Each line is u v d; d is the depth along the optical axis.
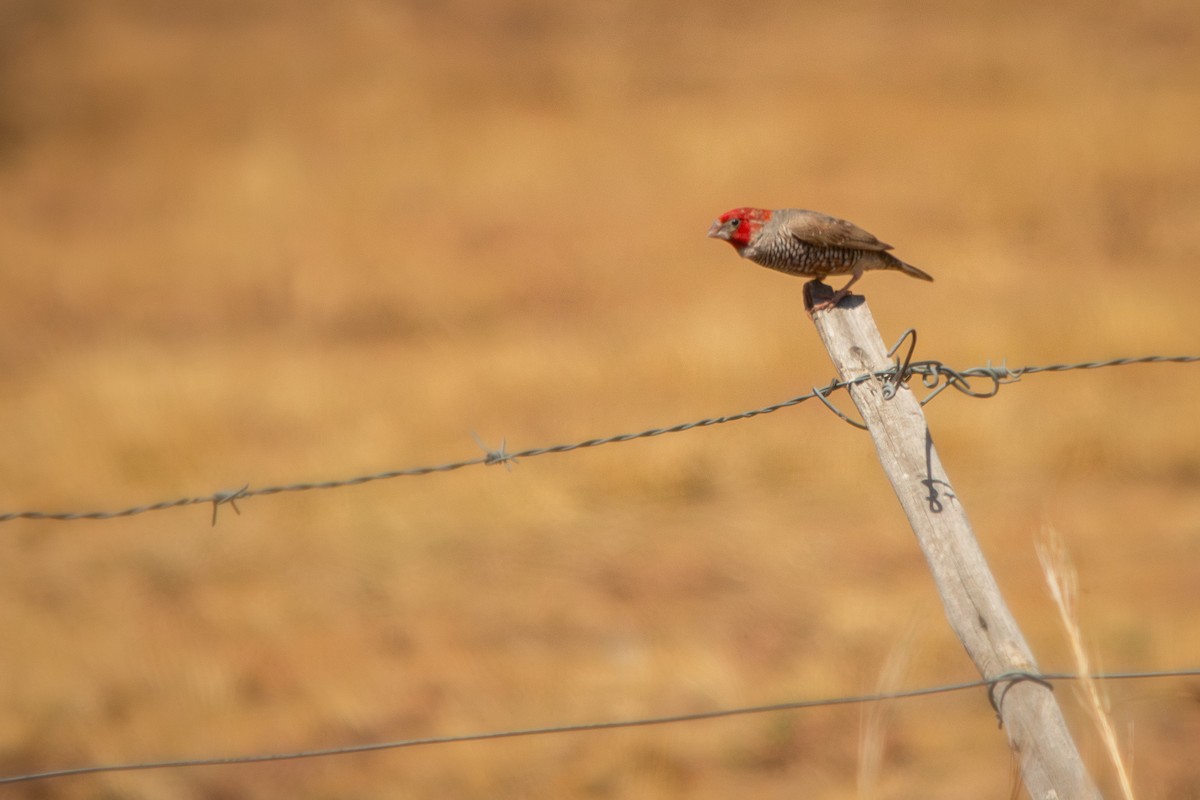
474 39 43.88
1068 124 28.66
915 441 5.08
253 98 37.59
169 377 17.59
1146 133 27.59
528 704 9.92
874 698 5.14
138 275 24.64
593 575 12.21
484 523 13.32
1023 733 4.79
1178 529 12.29
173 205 29.50
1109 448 13.91
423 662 10.77
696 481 13.97
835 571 12.01
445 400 16.44
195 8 46.53
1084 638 9.85
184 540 13.27
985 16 41.75
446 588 12.11
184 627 11.59
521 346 18.56
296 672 10.70
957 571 4.94
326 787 9.05
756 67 38.59
